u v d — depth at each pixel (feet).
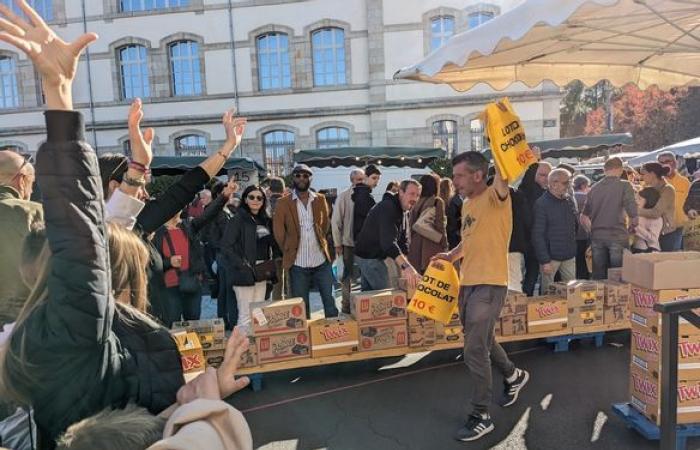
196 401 4.05
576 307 16.05
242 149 71.82
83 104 73.10
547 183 20.52
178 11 70.95
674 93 111.86
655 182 19.54
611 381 13.73
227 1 70.08
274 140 71.92
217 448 3.74
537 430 11.24
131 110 6.95
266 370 14.12
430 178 17.21
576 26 11.25
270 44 71.05
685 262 10.00
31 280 4.50
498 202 10.55
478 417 11.07
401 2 65.77
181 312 16.37
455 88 14.98
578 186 26.16
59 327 3.71
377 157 40.22
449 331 15.28
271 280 17.63
